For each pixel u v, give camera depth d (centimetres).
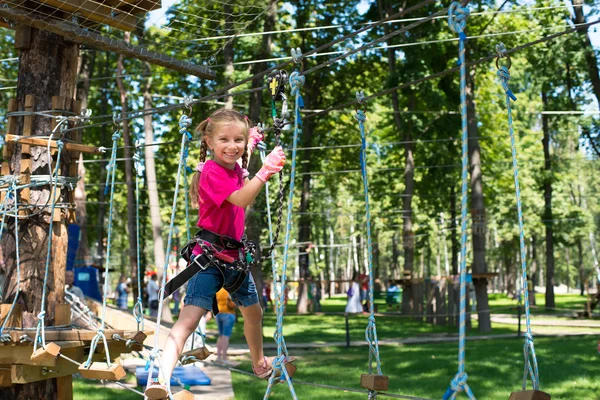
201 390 1036
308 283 3394
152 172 2375
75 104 566
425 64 2719
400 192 3722
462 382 217
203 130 346
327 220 4997
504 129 3691
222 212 337
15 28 569
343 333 2189
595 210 5562
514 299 5072
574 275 8231
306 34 2947
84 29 532
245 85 2120
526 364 261
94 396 997
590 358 1407
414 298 2930
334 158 3538
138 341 489
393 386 1090
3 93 1711
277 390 1079
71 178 551
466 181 219
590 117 3022
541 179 3628
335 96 3300
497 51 290
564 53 2466
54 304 541
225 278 340
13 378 478
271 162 324
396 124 2978
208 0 507
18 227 541
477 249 2381
